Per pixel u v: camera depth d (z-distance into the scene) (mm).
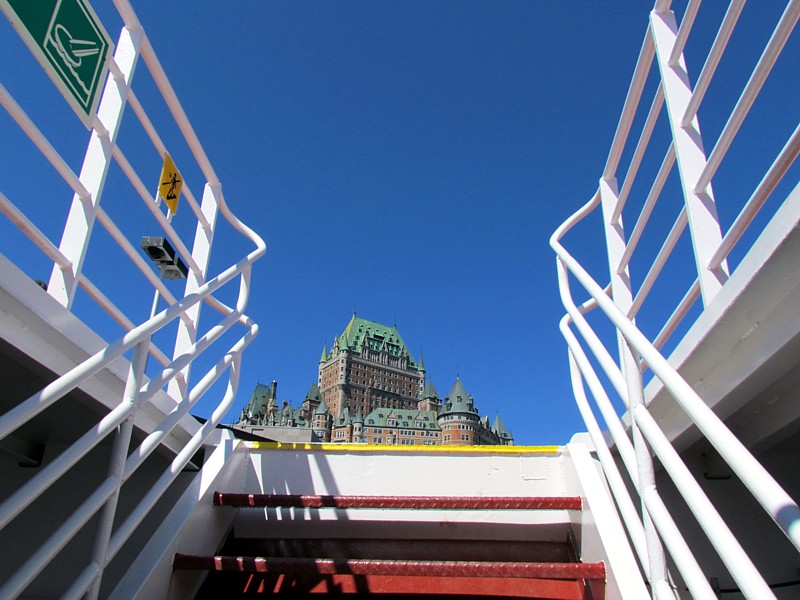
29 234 1891
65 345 1910
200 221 3309
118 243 2465
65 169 2047
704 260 1955
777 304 1571
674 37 2363
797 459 2881
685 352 1982
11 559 2863
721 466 2773
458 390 125000
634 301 2641
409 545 2809
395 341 148125
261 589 2422
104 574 2807
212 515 2586
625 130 2801
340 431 121250
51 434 2924
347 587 2400
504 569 2078
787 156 1447
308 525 2885
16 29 1688
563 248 2572
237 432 4148
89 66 2062
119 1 2439
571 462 2771
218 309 3158
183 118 2883
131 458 1896
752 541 2740
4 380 2289
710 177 1963
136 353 1912
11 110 1706
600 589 2107
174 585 2195
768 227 1421
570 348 2582
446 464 3033
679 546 1354
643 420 1560
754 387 1908
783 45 1547
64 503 2959
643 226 2561
